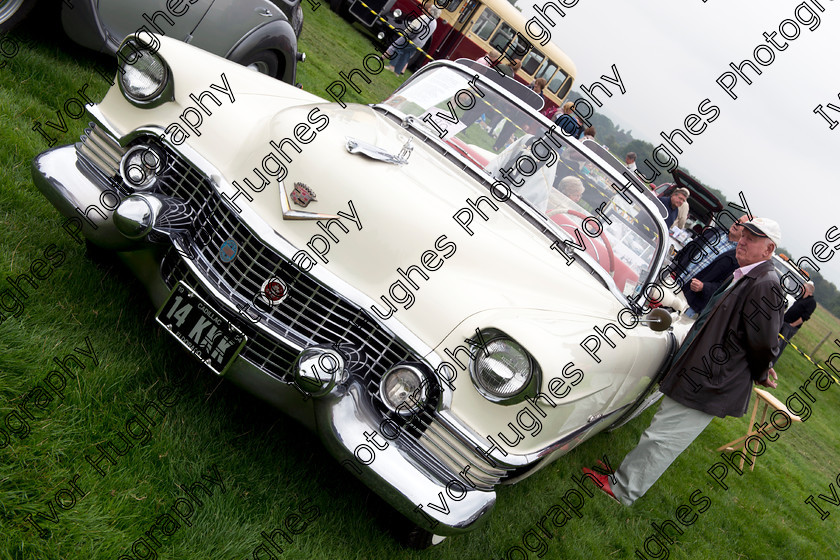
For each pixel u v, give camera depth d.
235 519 2.33
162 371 2.78
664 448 4.16
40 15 4.65
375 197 2.65
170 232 2.64
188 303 2.58
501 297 2.59
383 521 2.79
